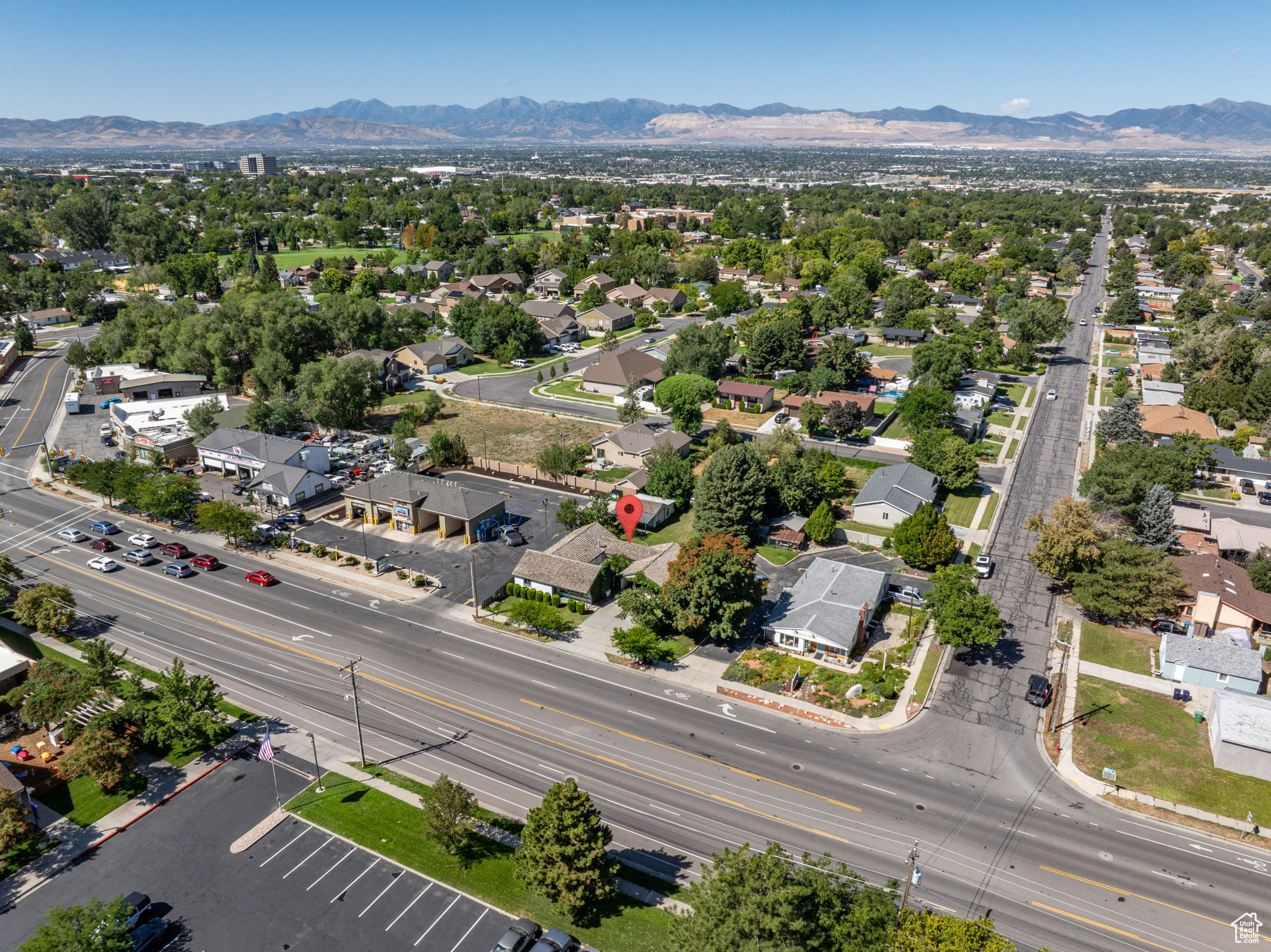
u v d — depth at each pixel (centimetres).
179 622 8194
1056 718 6869
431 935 4778
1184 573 8369
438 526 10500
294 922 4841
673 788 6072
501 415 15075
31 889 5047
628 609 7825
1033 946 4756
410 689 7212
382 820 5694
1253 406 13625
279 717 6800
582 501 11125
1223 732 6259
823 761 6366
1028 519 9425
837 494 11119
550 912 4959
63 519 10600
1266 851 5534
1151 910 5047
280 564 9500
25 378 16738
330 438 13675
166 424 13350
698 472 12019
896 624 8262
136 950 4584
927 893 5134
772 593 8806
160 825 5612
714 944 3906
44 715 6322
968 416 13550
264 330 15962
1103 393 16312
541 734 6650
